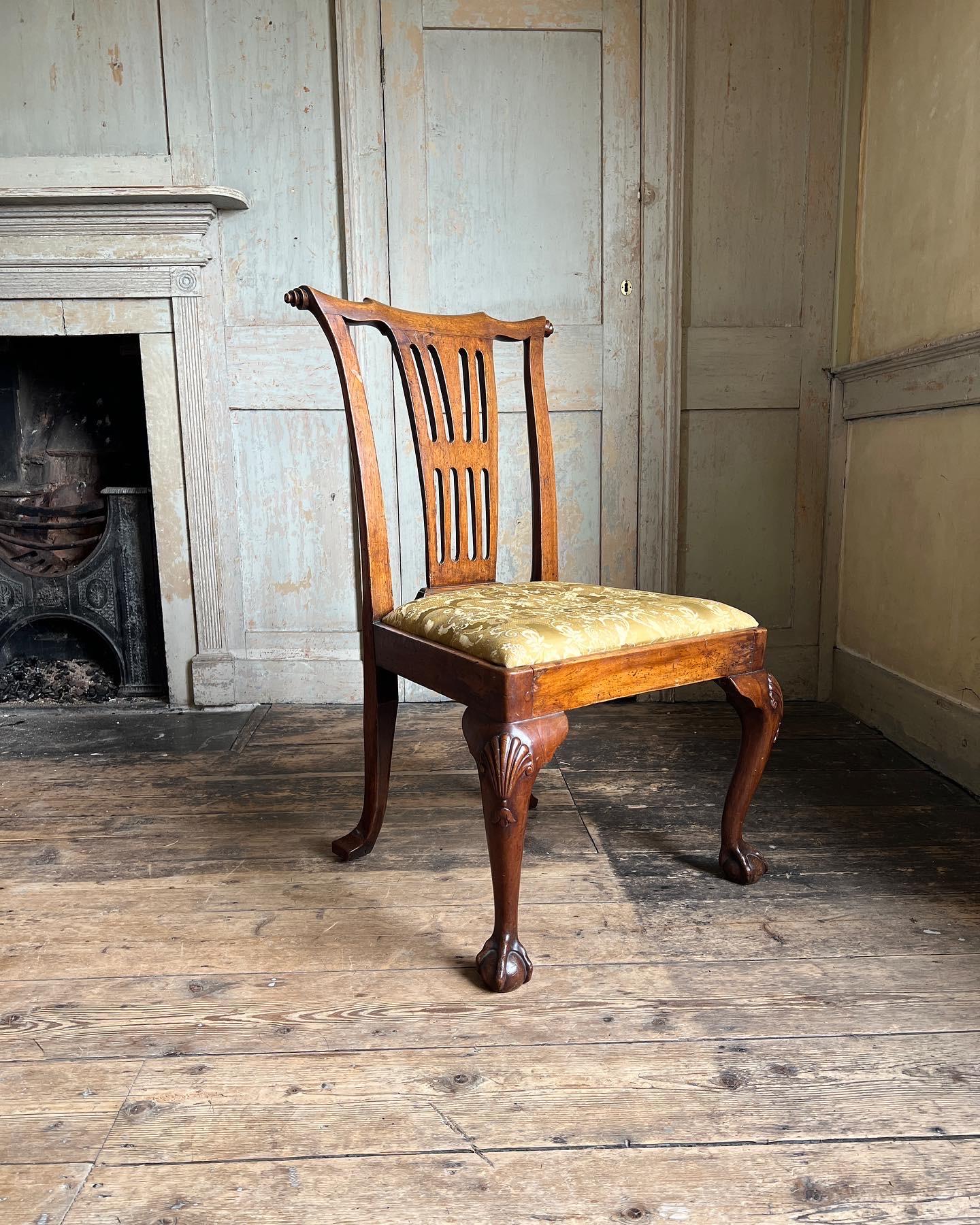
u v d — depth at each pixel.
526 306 2.46
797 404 2.50
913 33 2.08
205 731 2.34
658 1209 0.82
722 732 2.29
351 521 2.53
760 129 2.38
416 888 1.46
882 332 2.27
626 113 2.37
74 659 2.86
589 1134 0.91
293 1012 1.13
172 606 2.54
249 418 2.47
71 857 1.58
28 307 2.37
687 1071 1.01
